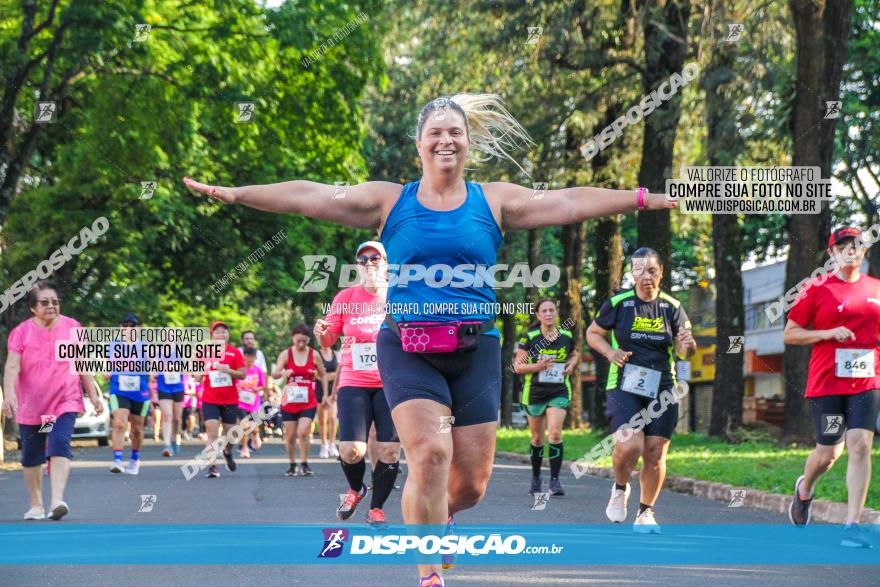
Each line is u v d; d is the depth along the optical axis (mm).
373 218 10016
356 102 57219
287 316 95375
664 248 48156
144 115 51125
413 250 9805
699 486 27250
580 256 60594
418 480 9406
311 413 32219
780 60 41094
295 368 32031
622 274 57281
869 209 58344
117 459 33562
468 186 10031
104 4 43500
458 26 51688
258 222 63750
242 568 13875
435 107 9930
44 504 23375
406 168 71438
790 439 41344
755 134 41281
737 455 35469
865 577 13297
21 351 20281
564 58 47688
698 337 83562
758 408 80125
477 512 21250
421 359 9727
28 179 57094
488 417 9828
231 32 51750
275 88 55125
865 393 17031
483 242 9891
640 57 48625
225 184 59594
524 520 19781
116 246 55750
